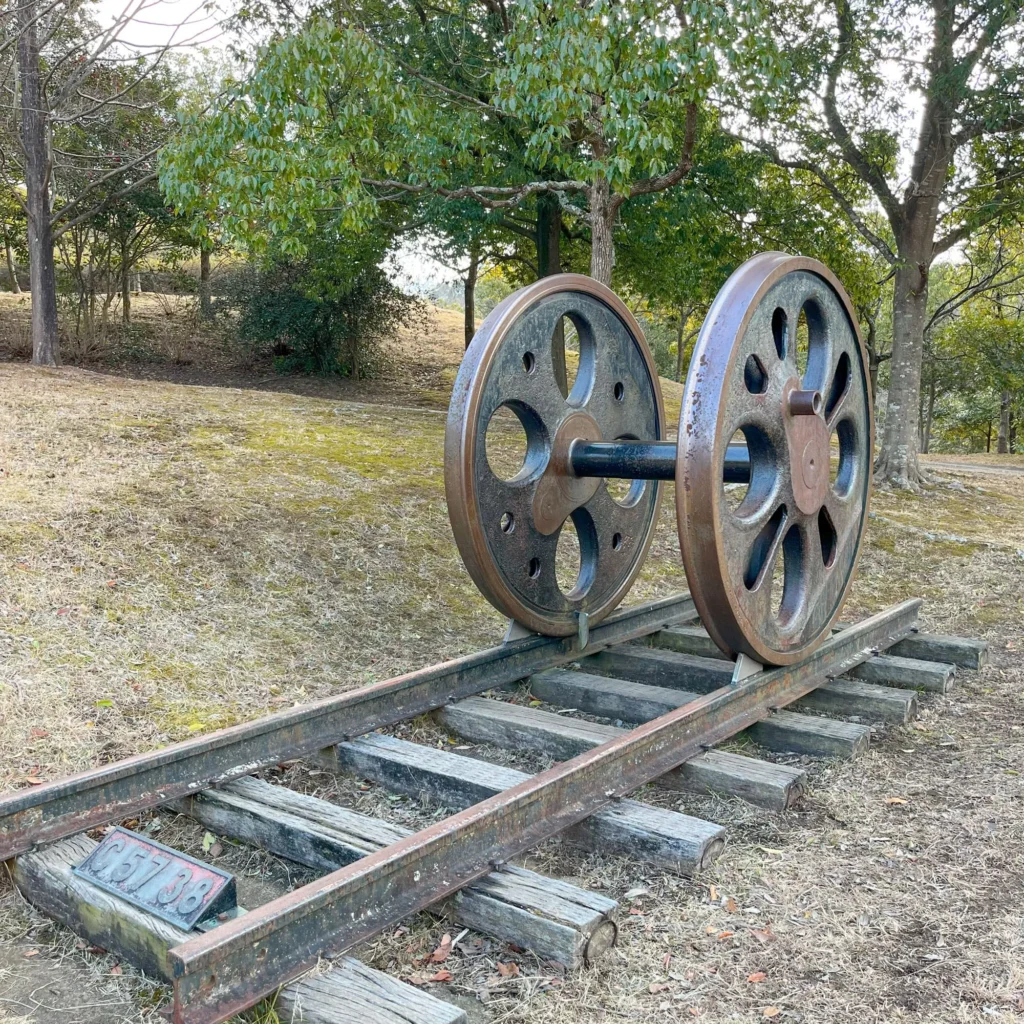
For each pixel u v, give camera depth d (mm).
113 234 20531
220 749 3957
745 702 4734
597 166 8766
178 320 24469
